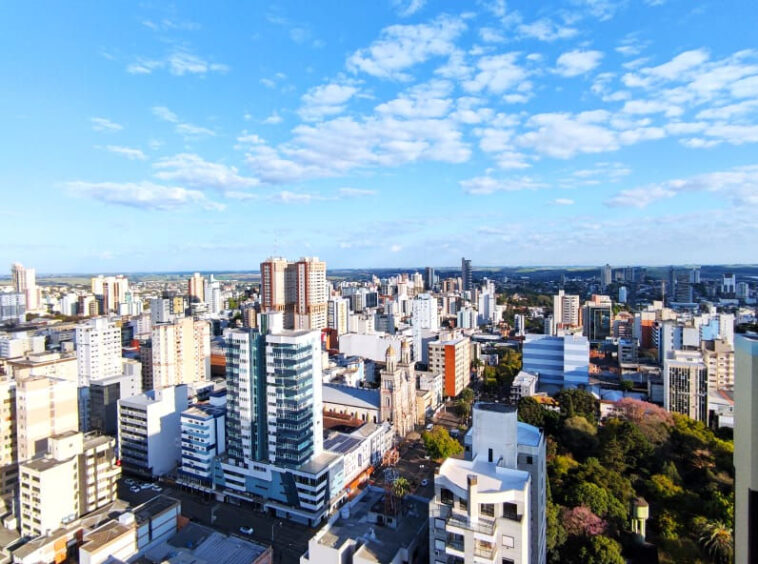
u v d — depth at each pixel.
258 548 101.19
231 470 143.88
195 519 135.12
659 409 185.00
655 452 154.12
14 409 148.38
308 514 130.75
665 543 108.38
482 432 82.56
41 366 186.12
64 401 150.62
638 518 112.75
